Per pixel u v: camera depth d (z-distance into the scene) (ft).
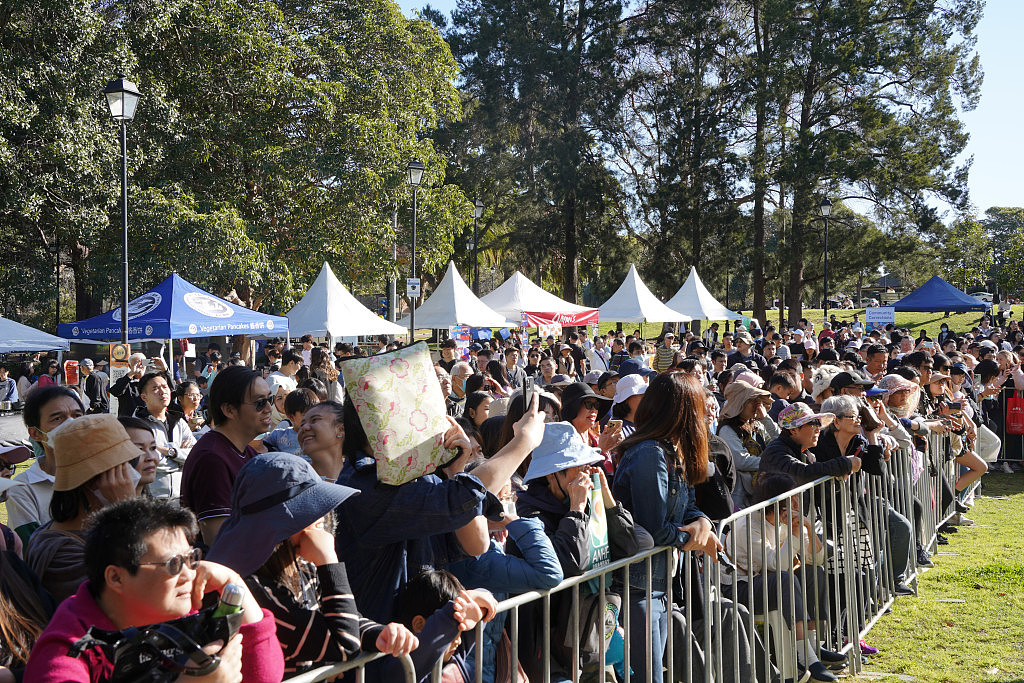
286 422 17.17
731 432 19.61
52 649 6.05
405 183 90.74
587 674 11.21
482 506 9.02
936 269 126.21
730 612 13.52
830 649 16.38
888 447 20.42
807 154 122.62
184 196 76.33
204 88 81.76
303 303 55.21
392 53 93.81
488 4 134.00
